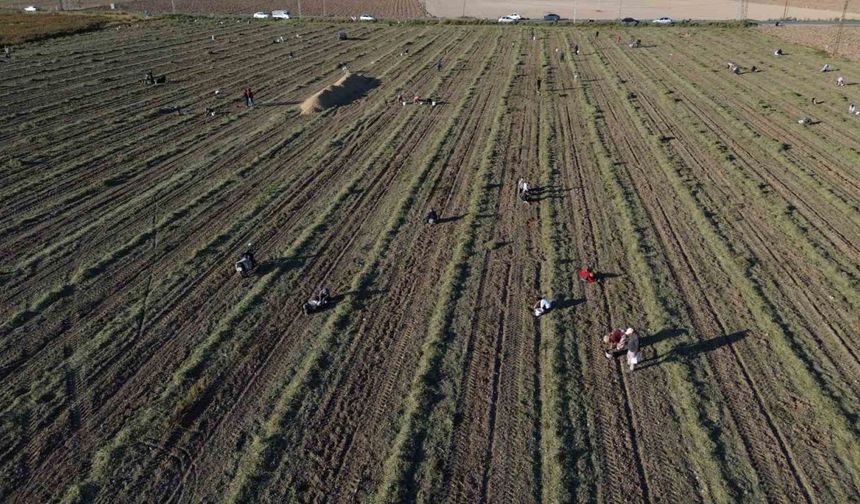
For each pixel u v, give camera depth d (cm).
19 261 2355
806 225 2522
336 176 3142
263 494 1360
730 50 6450
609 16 10138
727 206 2695
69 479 1409
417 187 2961
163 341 1875
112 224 2644
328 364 1756
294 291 2125
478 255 2334
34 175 3194
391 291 2112
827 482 1362
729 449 1452
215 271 2266
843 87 4725
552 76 5269
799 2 11381
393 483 1369
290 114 4281
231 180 3084
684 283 2119
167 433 1527
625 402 1600
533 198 2812
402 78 5356
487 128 3850
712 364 1727
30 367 1770
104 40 7488
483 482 1382
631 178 3033
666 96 4503
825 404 1565
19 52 6588
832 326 1884
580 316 1953
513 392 1645
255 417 1576
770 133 3697
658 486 1361
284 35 8019
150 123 4103
